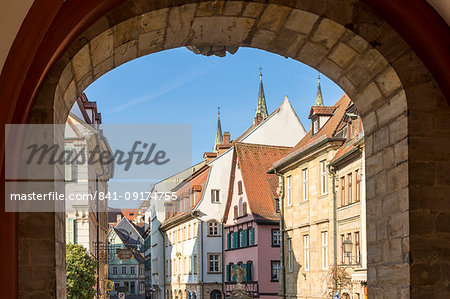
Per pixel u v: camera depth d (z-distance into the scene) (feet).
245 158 157.07
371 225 22.80
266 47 23.68
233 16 20.83
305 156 112.88
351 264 90.07
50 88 18.63
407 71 19.98
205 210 164.45
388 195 21.26
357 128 94.58
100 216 146.10
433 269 19.52
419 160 19.79
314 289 107.86
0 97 16.25
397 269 20.39
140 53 22.88
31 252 18.37
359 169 88.38
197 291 162.09
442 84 19.88
